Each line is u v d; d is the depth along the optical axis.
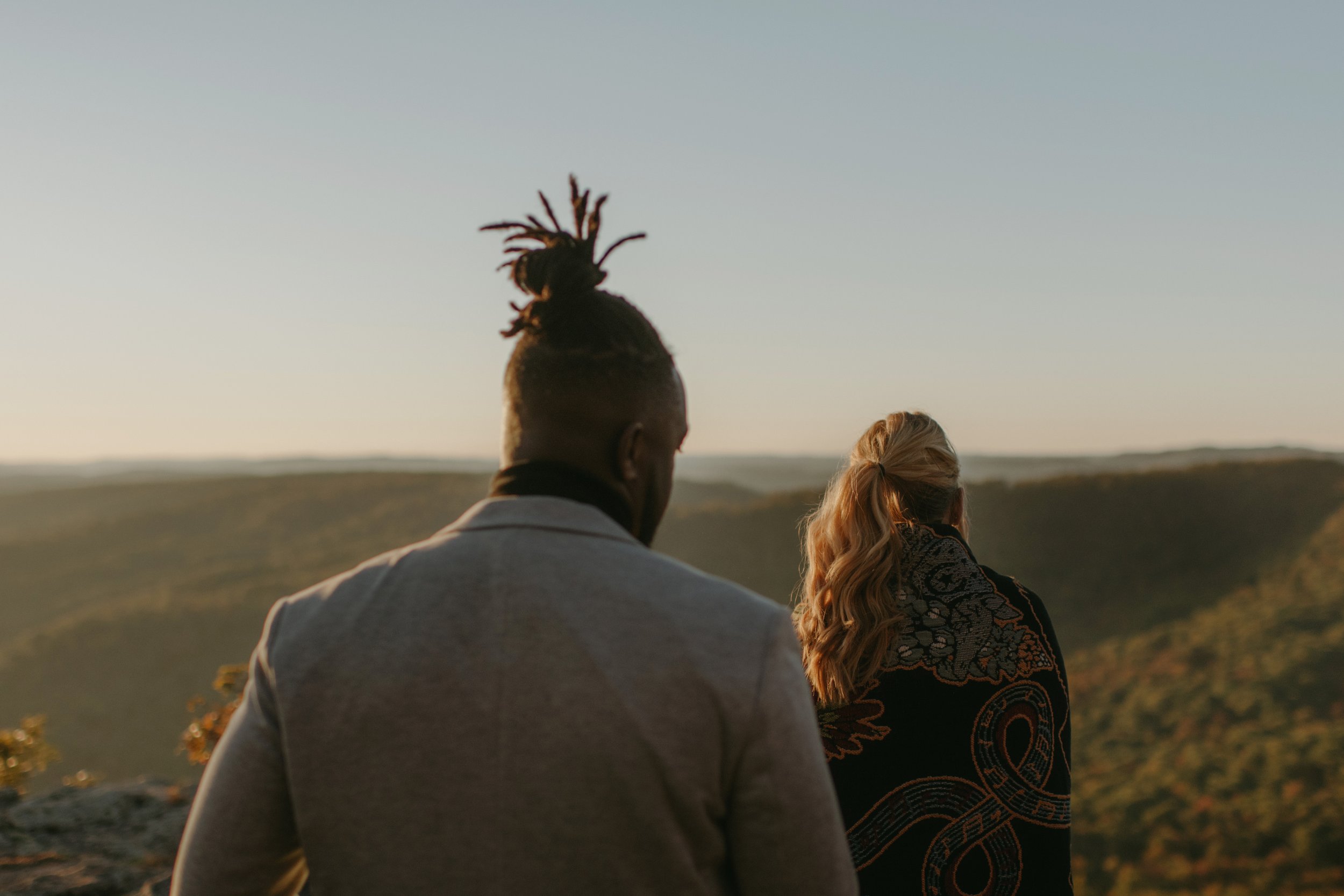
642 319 1.00
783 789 0.83
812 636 1.71
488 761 0.81
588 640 0.84
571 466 0.95
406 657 0.85
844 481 1.78
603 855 0.81
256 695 0.90
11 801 4.62
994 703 1.57
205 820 0.88
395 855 0.82
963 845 1.54
